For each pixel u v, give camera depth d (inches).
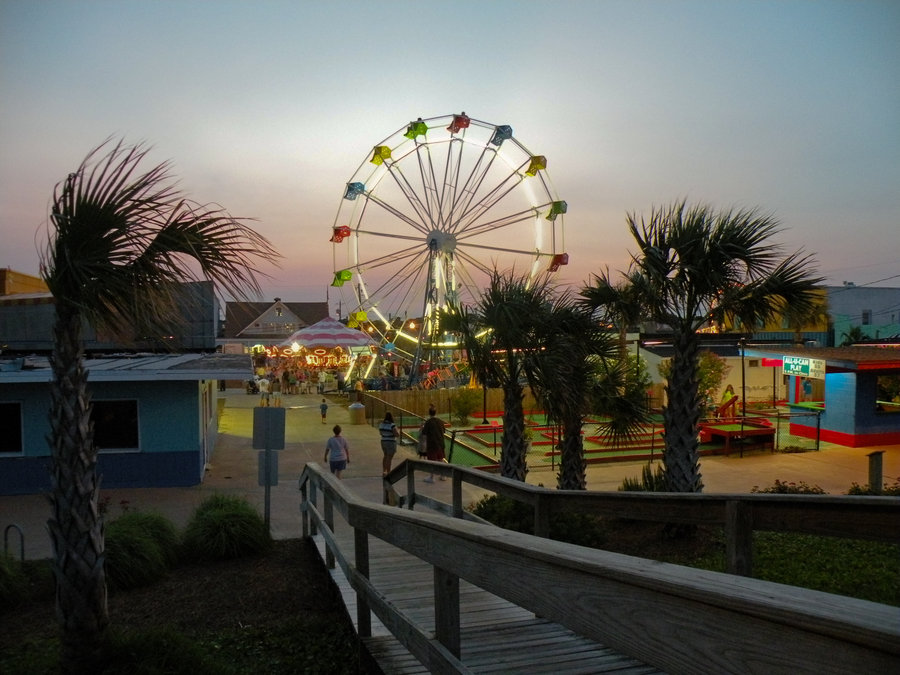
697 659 49.4
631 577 55.8
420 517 116.1
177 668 196.1
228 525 335.6
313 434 895.1
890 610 39.4
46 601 279.1
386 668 154.3
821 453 755.4
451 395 1056.2
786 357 846.5
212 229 202.7
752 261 352.5
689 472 375.2
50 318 765.3
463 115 1204.5
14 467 534.9
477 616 193.9
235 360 640.4
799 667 41.6
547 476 644.7
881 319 1927.9
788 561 305.6
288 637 233.5
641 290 372.2
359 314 1312.7
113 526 314.2
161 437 566.3
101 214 186.4
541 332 415.8
